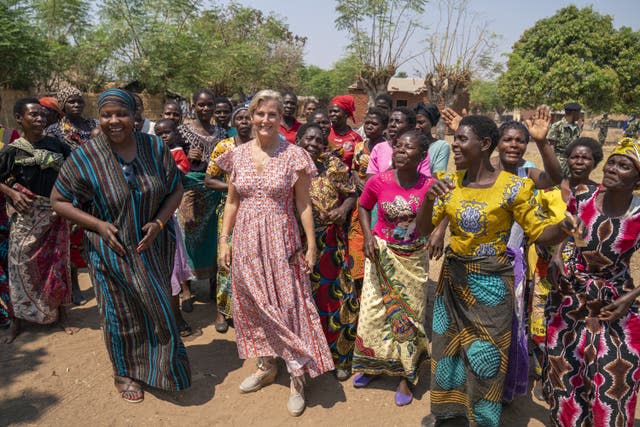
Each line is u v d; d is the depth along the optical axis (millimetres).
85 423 3215
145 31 26609
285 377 3859
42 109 4172
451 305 2988
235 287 3438
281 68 40000
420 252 3453
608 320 2643
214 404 3477
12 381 3660
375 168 4500
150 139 3377
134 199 3195
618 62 28781
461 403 3105
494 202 2686
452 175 2881
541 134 3027
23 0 22312
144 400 3480
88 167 3141
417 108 5004
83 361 3961
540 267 3688
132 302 3316
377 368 3596
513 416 3436
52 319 4363
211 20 34344
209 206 4816
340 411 3451
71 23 28750
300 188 3439
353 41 19078
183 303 4988
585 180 3611
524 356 3320
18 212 4125
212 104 5059
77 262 5070
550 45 29438
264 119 3199
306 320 3426
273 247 3340
